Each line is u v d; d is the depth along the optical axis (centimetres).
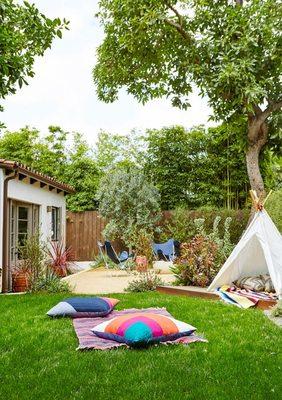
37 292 888
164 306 701
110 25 1445
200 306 695
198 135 1805
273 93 1305
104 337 504
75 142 2269
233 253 825
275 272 772
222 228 1566
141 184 1609
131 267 1263
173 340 493
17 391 350
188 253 956
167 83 1538
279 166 1920
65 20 654
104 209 1611
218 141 1747
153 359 430
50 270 1041
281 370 394
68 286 920
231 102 1312
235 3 1342
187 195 1825
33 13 636
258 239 812
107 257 1494
